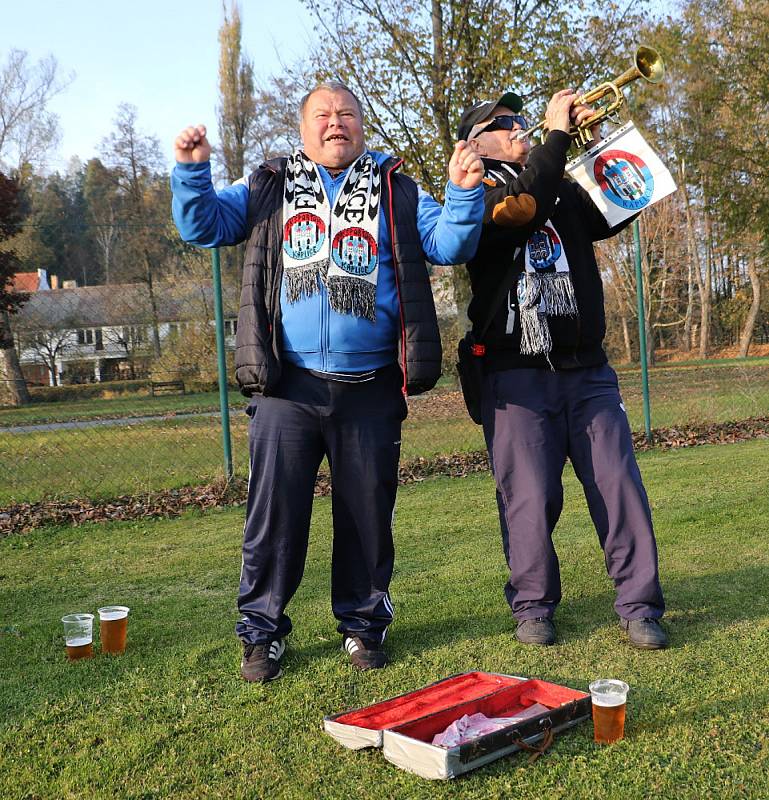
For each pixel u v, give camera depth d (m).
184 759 2.23
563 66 12.42
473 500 6.50
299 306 2.84
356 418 2.90
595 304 3.18
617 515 3.06
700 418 10.29
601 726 2.22
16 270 21.73
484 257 3.21
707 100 18.61
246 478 7.19
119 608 3.23
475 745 2.09
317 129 2.86
